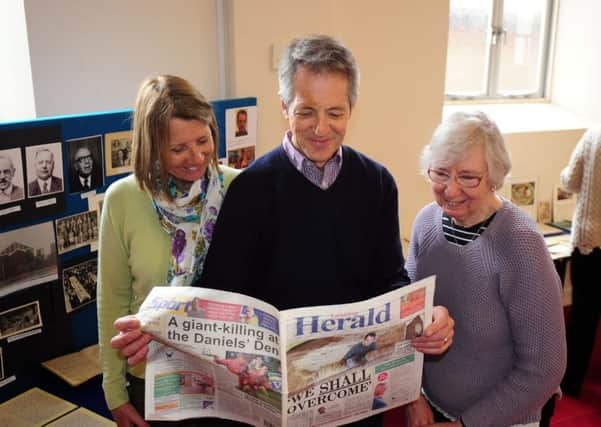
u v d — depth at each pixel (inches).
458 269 49.9
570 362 104.9
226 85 94.2
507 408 47.5
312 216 45.8
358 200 47.2
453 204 48.2
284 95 43.6
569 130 137.4
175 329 40.9
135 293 50.2
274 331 40.0
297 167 46.1
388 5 107.1
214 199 50.8
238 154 92.0
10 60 79.5
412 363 45.1
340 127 42.9
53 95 80.0
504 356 49.5
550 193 139.9
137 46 86.0
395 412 97.6
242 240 45.7
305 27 96.9
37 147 62.5
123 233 48.9
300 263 45.9
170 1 87.4
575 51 148.3
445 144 46.7
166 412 42.8
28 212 62.9
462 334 50.3
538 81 156.7
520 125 137.9
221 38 92.7
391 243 49.6
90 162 68.3
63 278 67.9
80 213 68.4
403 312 42.9
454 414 52.9
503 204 49.1
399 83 112.8
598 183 96.0
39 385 66.9
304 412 41.5
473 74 150.3
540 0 151.3
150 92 45.4
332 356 41.4
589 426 97.2
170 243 49.1
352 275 47.8
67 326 69.3
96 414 60.7
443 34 115.6
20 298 63.9
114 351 50.0
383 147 114.7
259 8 91.4
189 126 45.0
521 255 46.2
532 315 45.9
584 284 100.6
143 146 45.5
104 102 84.9
